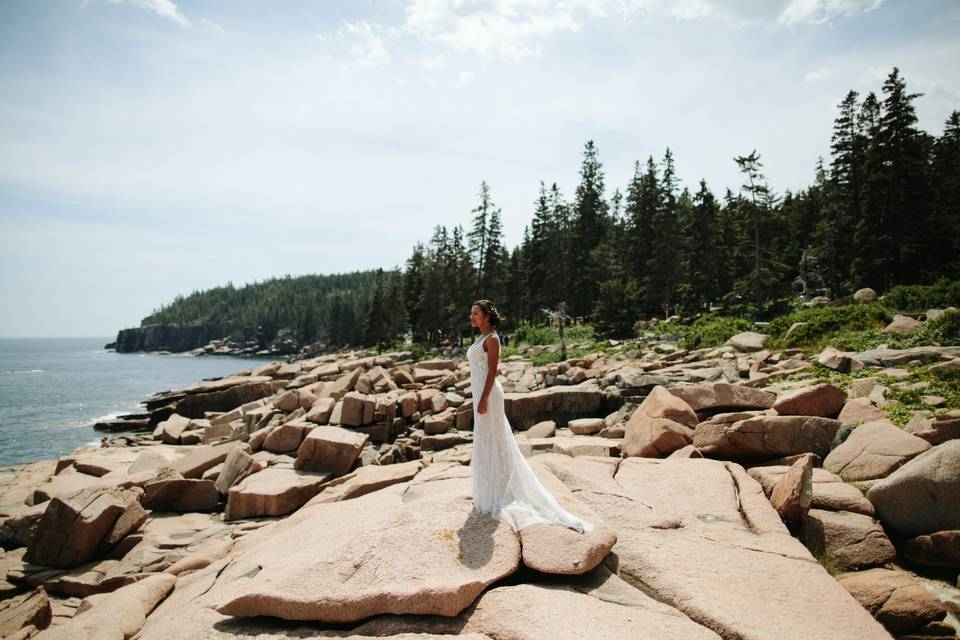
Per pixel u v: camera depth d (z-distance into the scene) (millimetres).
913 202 32656
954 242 30734
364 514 6008
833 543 5035
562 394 16125
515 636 3414
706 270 46969
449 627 3654
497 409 5031
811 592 3998
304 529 6086
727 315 37688
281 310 169000
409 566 4137
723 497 5957
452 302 63344
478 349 5117
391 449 14445
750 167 36375
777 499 5695
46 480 14750
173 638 4008
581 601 3824
